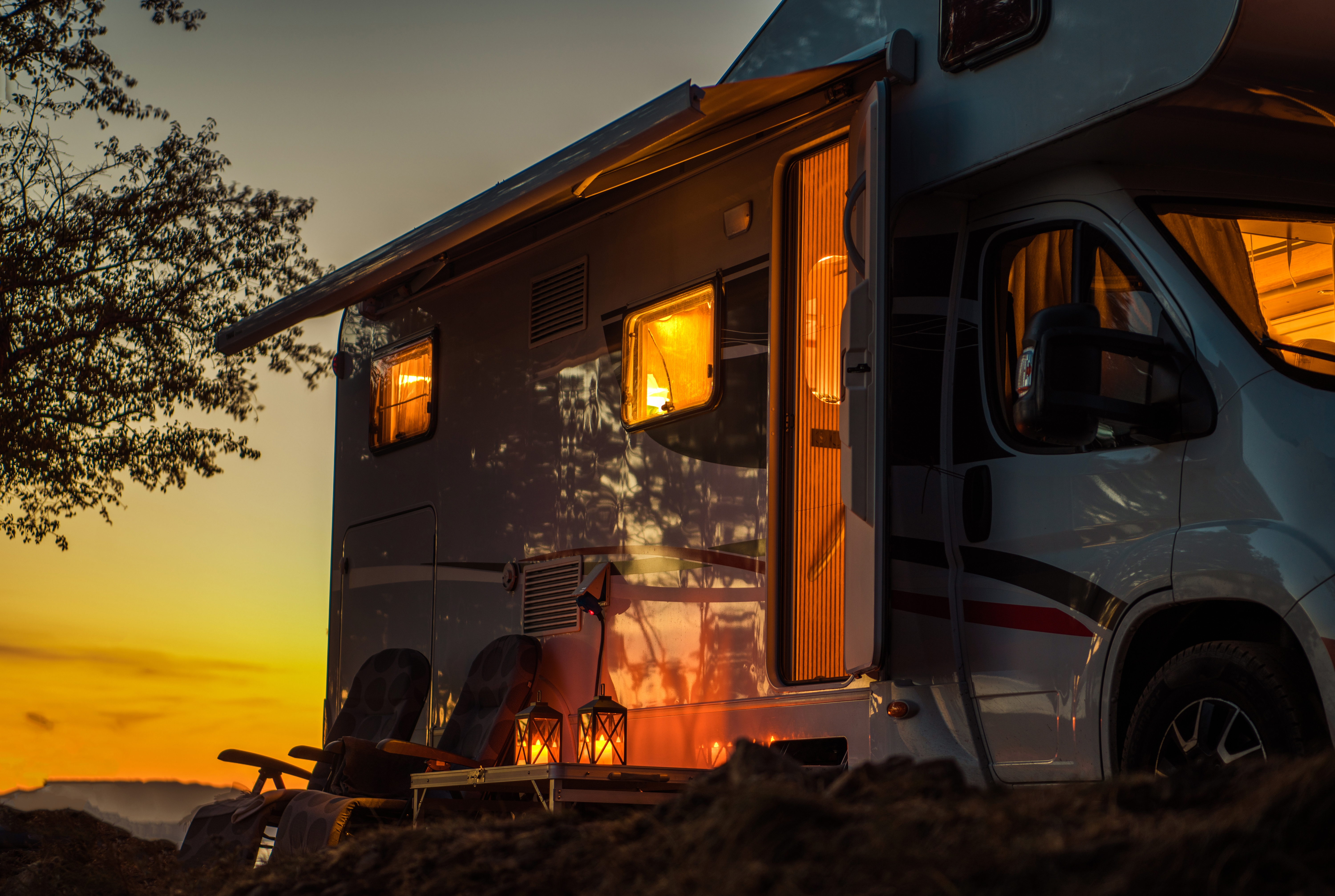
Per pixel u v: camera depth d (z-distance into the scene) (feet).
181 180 48.32
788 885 7.11
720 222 18.84
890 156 14.98
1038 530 13.71
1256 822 6.90
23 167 46.37
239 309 49.24
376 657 24.59
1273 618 12.25
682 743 18.07
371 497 26.30
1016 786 13.57
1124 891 6.59
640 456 19.71
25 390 45.93
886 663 14.69
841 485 15.29
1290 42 12.32
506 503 22.49
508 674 20.83
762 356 17.85
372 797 21.24
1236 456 12.14
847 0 16.79
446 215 20.48
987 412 14.49
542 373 22.07
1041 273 14.37
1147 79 12.95
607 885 8.42
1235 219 13.57
